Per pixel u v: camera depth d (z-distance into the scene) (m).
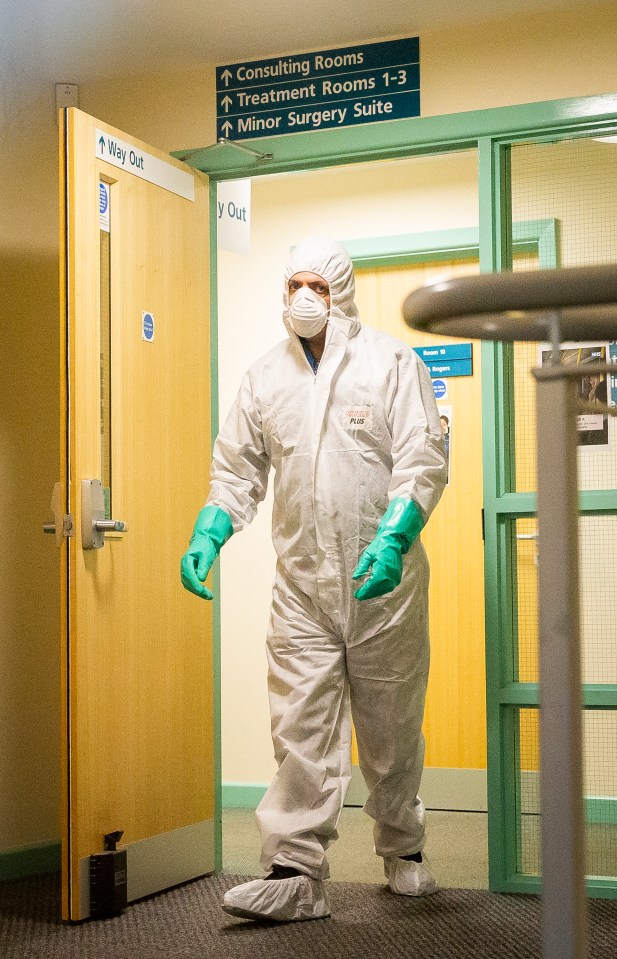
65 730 2.89
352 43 3.40
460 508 4.62
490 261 3.24
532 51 3.23
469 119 3.26
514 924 2.77
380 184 4.61
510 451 3.27
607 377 3.12
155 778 3.18
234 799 4.64
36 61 3.62
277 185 4.73
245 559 4.71
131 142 3.18
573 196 3.22
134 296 3.19
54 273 3.70
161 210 3.32
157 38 3.41
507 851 3.15
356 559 2.88
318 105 3.43
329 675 2.88
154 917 2.90
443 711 4.62
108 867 2.89
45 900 3.15
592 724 3.09
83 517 2.91
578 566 0.79
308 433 2.93
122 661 3.07
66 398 2.92
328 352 2.92
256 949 2.57
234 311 4.75
